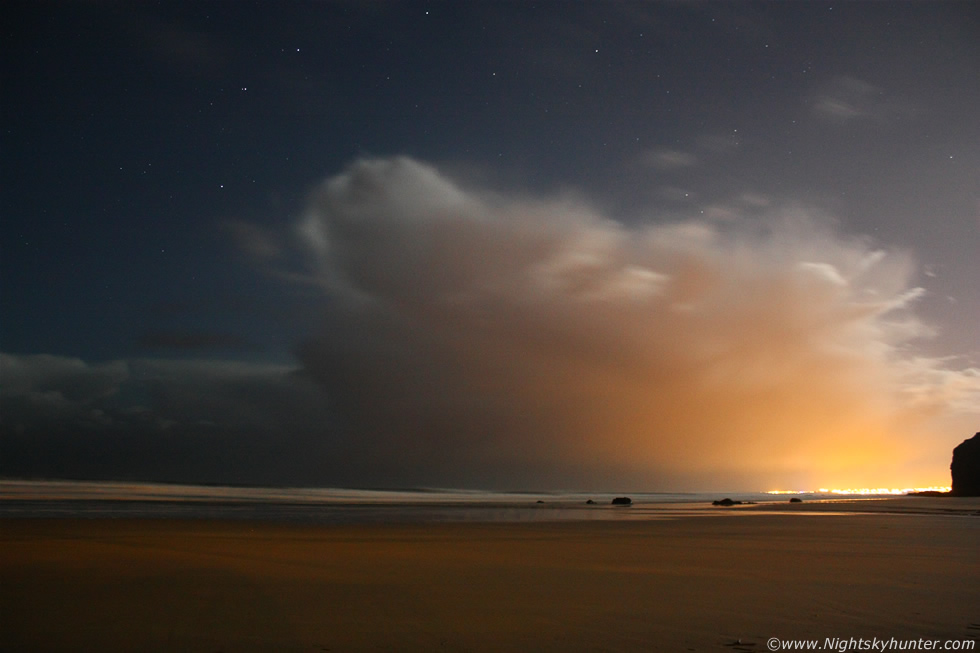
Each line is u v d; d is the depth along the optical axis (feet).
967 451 319.47
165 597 28.25
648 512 131.54
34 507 122.31
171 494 226.79
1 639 20.98
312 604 26.73
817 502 197.36
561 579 33.81
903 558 43.93
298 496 250.78
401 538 60.18
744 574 35.78
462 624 23.16
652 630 22.31
